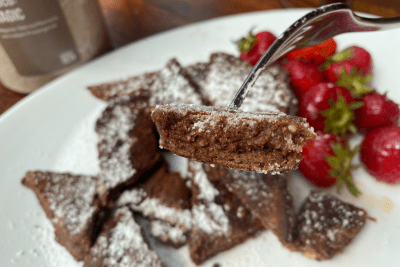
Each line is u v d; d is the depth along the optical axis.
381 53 0.31
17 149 0.29
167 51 0.34
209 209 0.25
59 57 0.32
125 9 0.39
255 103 0.27
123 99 0.30
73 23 0.31
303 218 0.25
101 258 0.24
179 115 0.18
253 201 0.25
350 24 0.20
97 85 0.32
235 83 0.29
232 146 0.18
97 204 0.26
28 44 0.30
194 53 0.34
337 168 0.25
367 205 0.25
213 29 0.34
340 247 0.24
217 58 0.31
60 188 0.27
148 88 0.31
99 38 0.34
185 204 0.26
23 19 0.28
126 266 0.24
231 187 0.25
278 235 0.24
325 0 0.34
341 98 0.26
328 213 0.25
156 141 0.28
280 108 0.27
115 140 0.28
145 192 0.27
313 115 0.27
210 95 0.29
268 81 0.29
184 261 0.25
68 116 0.31
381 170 0.25
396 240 0.24
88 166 0.29
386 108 0.27
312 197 0.26
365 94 0.27
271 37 0.31
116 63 0.33
